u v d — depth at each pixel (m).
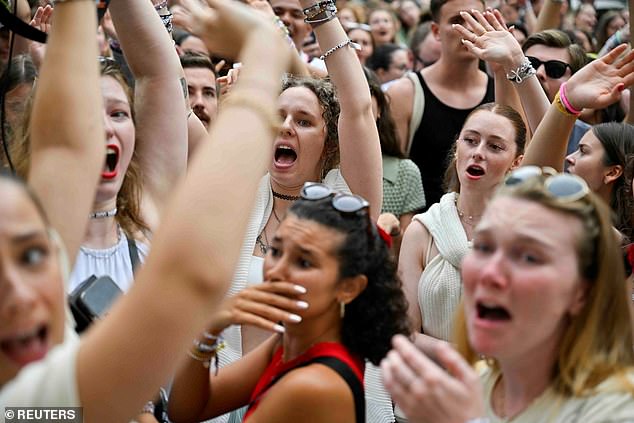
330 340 4.93
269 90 3.21
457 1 11.40
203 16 3.41
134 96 6.20
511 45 9.36
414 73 11.92
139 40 6.05
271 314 4.82
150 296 2.85
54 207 3.55
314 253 4.85
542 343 4.05
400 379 3.31
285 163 7.80
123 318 2.88
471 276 3.94
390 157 10.77
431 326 7.91
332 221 4.90
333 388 4.64
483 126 8.25
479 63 13.15
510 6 19.41
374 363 5.03
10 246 2.80
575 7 20.02
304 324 4.92
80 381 2.87
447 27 11.49
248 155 3.03
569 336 4.05
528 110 9.34
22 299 2.77
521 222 3.88
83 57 3.67
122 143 5.84
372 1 21.38
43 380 2.88
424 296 7.89
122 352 2.86
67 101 3.63
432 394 3.27
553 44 11.32
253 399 5.06
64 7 3.65
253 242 7.36
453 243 7.89
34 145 3.66
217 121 3.12
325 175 8.02
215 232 2.89
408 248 8.18
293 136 7.79
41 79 3.66
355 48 7.27
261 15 3.48
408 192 10.73
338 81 7.18
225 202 2.93
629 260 7.18
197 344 5.07
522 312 3.85
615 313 4.09
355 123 7.19
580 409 3.99
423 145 11.65
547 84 11.30
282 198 7.83
